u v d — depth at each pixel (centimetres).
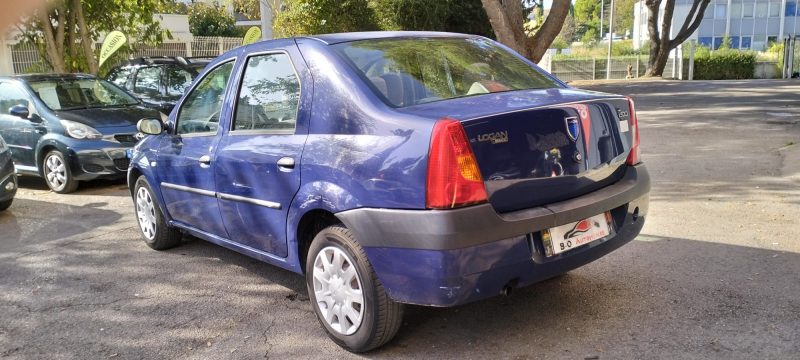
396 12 2108
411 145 311
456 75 387
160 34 1569
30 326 419
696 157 905
